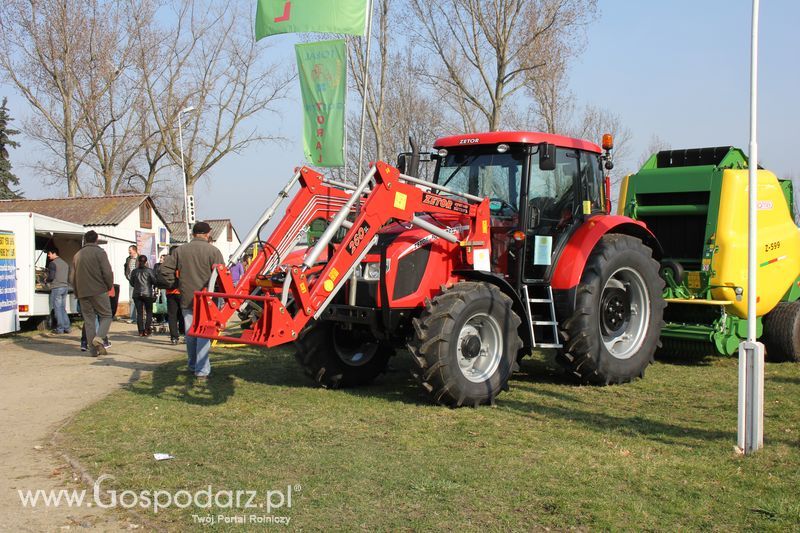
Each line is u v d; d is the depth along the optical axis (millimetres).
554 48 20484
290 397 7312
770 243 9547
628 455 5184
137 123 35438
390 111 25016
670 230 10055
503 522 4035
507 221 7738
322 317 7348
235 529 4012
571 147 8156
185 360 10203
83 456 5418
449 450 5367
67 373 9328
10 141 38188
